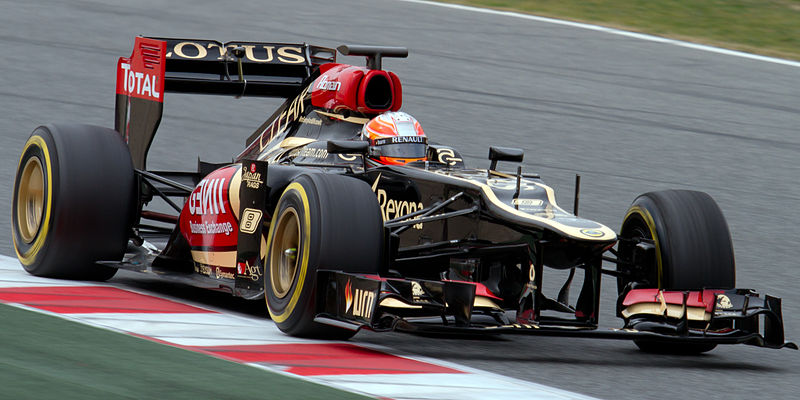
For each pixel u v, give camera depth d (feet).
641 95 190.80
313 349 65.16
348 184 69.36
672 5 255.09
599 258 69.41
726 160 158.10
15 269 87.97
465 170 79.66
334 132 84.74
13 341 60.95
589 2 258.16
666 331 70.28
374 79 84.28
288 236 70.90
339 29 222.28
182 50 101.14
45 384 52.85
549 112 176.96
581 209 128.47
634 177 145.79
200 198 83.25
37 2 230.27
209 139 153.79
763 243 119.85
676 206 74.84
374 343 69.67
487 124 167.63
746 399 60.95
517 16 243.60
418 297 65.98
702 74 206.39
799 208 137.39
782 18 247.70
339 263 67.26
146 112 94.07
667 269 73.15
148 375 55.47
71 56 193.98
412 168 77.97
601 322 83.56
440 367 62.28
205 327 69.62
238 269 76.23
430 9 246.27
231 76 102.73
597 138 164.35
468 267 73.97
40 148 84.69
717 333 71.15
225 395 52.44
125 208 84.48
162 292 84.07
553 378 62.95
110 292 80.89
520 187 73.31
